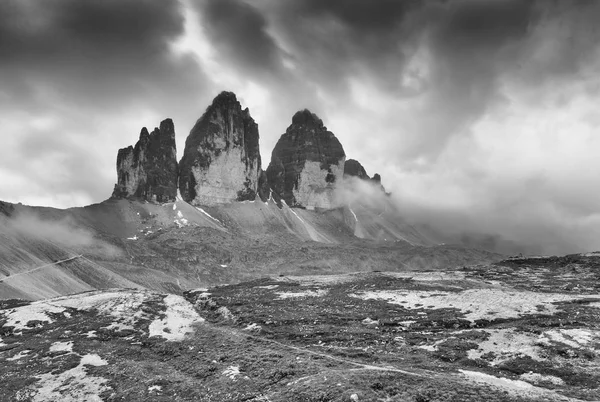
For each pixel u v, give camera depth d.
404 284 126.06
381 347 67.56
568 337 63.41
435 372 53.41
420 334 74.56
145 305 109.00
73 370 68.00
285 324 87.56
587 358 56.94
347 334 76.69
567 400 42.56
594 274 139.62
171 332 89.06
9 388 62.72
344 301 105.06
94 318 100.44
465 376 51.34
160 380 60.16
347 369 53.78
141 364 69.00
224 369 61.62
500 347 63.31
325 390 45.78
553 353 59.06
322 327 82.94
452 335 70.88
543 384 50.84
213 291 134.38
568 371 53.91
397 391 44.19
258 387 52.72
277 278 160.50
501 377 53.03
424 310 90.88
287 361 60.28
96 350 77.44
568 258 169.38
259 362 62.34
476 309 86.62
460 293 102.00
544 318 76.75
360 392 43.91
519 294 96.50
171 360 72.06
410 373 51.44
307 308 100.62
